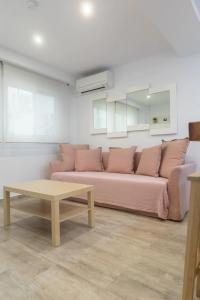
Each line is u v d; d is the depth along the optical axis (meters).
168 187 2.28
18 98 3.42
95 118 4.12
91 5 2.15
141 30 2.63
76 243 1.74
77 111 4.42
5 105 3.24
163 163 2.74
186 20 2.11
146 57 3.43
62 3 2.12
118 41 2.90
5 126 3.24
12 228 2.09
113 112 3.85
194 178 0.84
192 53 2.96
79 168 3.58
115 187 2.65
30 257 1.52
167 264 1.41
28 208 2.13
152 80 3.39
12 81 3.34
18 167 3.45
